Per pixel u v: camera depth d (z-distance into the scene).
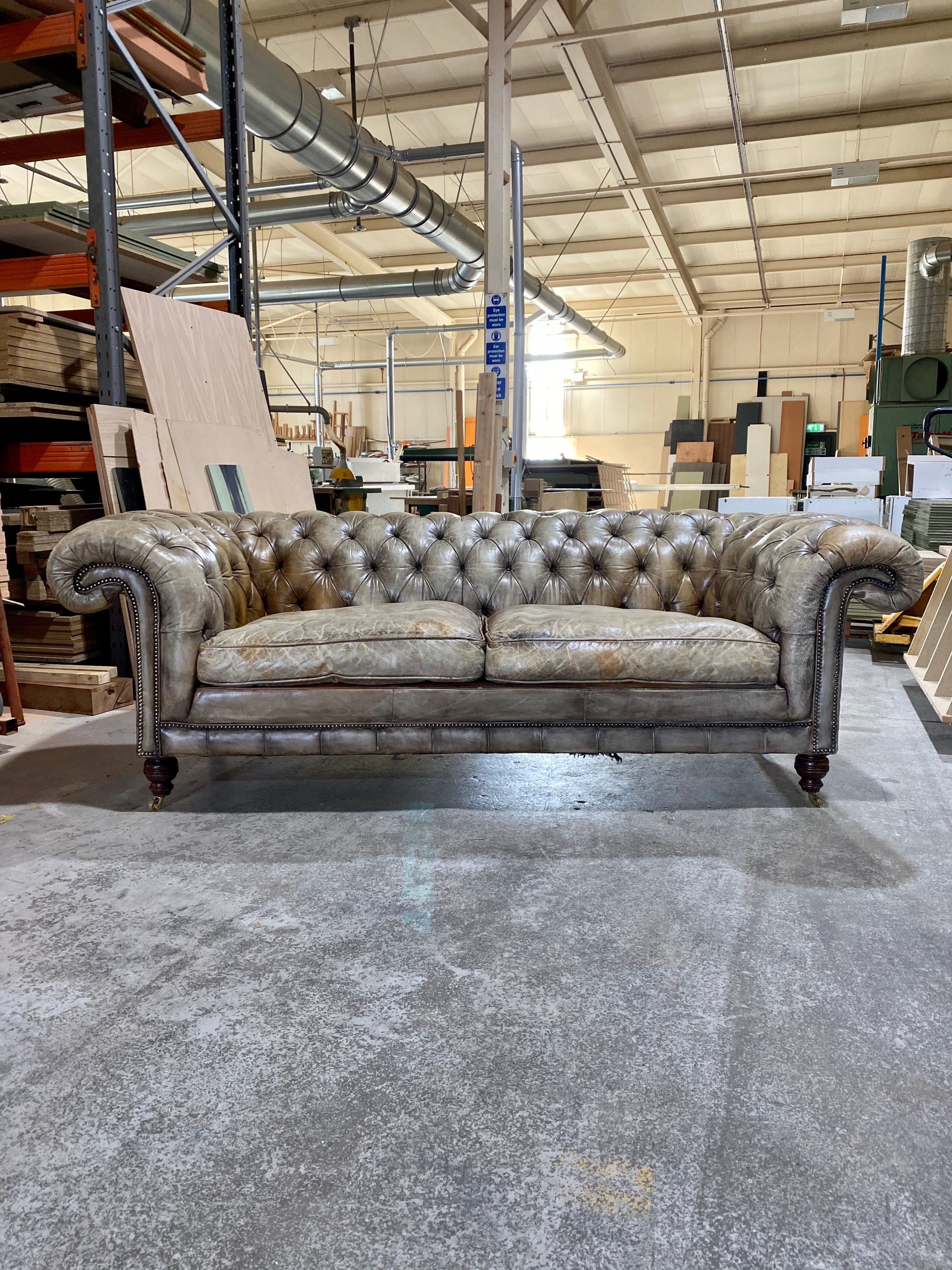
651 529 2.97
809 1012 1.40
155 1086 1.22
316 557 2.93
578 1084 1.23
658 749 2.31
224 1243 0.97
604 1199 1.03
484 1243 0.97
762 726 2.32
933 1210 1.01
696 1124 1.15
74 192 9.43
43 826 2.23
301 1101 1.19
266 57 5.25
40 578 3.50
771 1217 1.00
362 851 2.06
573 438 14.90
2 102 4.05
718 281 12.80
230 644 2.29
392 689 2.28
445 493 8.94
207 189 4.03
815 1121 1.15
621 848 2.08
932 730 3.21
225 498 3.73
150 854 2.04
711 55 6.89
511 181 5.71
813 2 5.93
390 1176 1.06
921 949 1.60
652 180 9.34
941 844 2.10
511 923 1.70
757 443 13.14
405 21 6.35
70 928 1.68
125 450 3.38
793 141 8.29
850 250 11.50
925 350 8.08
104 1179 1.06
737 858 2.02
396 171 7.10
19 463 3.55
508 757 2.88
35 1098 1.20
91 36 3.27
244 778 2.63
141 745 2.31
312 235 10.25
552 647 2.27
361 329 15.12
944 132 8.08
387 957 1.57
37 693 3.52
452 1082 1.23
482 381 5.38
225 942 1.62
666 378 14.47
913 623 4.36
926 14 6.33
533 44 6.05
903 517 5.23
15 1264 0.94
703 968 1.53
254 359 4.30
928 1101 1.20
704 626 2.33
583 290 13.60
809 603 2.27
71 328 3.75
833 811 2.34
